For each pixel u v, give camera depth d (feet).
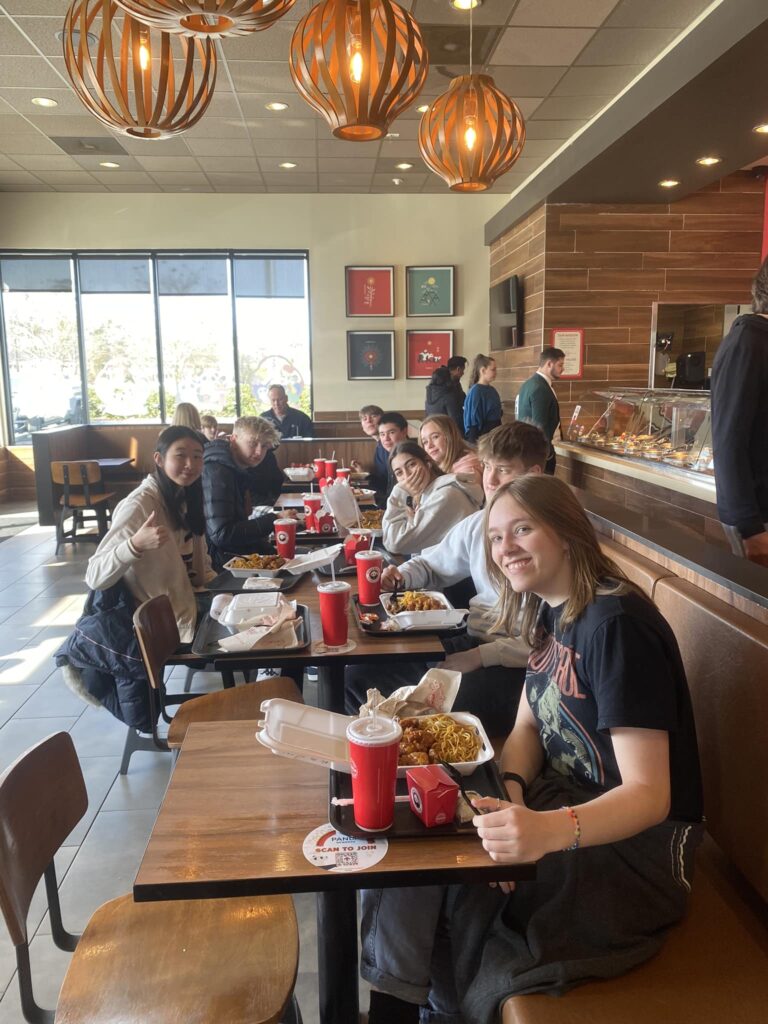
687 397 13.82
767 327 6.52
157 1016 3.66
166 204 27.89
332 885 3.29
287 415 25.13
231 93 17.30
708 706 4.87
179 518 8.70
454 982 4.29
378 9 7.73
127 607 8.21
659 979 3.76
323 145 21.59
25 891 3.77
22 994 3.72
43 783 4.18
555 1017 3.51
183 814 3.79
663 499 13.07
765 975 3.80
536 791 4.38
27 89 17.29
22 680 11.57
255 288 28.68
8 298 28.40
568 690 4.17
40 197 27.63
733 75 12.84
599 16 13.41
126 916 4.37
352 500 11.09
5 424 28.84
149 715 8.15
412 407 29.22
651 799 3.64
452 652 7.46
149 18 5.72
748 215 21.48
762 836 4.23
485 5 13.08
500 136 10.03
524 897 4.05
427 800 3.57
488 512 4.41
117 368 29.01
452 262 28.48
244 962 4.00
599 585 4.12
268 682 7.45
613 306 21.75
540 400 18.28
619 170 18.25
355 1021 4.51
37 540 21.86
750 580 4.93
